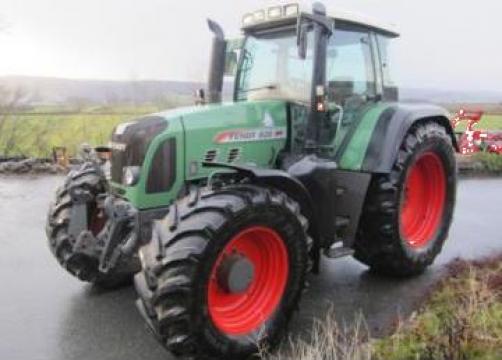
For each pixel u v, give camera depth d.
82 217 4.71
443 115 5.58
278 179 3.88
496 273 4.54
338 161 4.93
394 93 5.70
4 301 4.66
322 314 4.36
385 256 4.98
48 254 6.00
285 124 4.75
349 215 4.83
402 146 5.02
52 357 3.68
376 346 3.43
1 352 3.75
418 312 4.05
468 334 3.25
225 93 5.34
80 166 5.08
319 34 4.57
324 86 4.65
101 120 22.66
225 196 3.57
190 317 3.35
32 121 22.09
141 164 4.08
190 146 4.20
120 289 4.96
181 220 3.46
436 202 5.56
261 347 3.72
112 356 3.70
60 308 4.52
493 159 11.96
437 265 5.60
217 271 3.66
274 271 3.90
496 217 7.71
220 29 5.25
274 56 5.03
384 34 5.49
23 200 8.86
